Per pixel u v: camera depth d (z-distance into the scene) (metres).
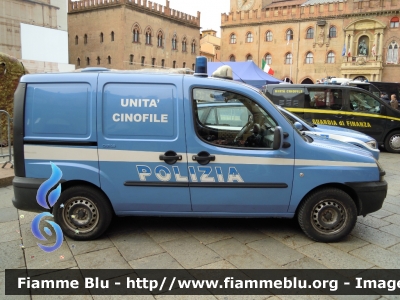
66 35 26.56
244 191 3.78
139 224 4.44
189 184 3.76
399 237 4.19
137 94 3.71
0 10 33.56
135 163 3.75
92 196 3.84
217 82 3.79
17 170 3.87
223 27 57.78
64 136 3.77
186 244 3.88
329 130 7.14
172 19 51.78
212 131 3.77
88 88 3.73
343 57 47.53
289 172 3.79
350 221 3.88
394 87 19.98
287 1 60.34
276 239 4.02
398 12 44.25
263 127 3.82
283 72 52.97
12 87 9.52
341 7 47.69
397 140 10.23
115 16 44.34
